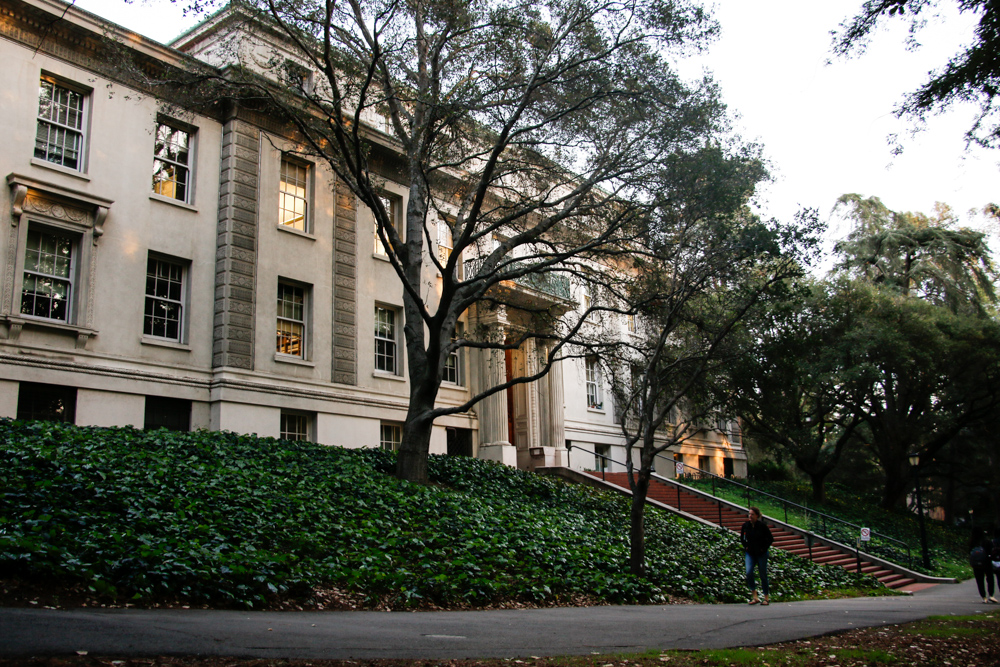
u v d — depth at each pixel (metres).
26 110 17.53
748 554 13.46
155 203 19.80
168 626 5.81
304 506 12.11
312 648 5.45
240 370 20.44
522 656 5.75
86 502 9.62
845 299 33.72
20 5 17.44
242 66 19.11
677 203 17.38
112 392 18.19
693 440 39.50
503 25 16.16
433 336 17.41
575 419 32.03
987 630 8.65
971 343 33.31
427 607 9.15
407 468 18.14
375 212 16.47
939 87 9.53
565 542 14.87
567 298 28.62
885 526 33.78
